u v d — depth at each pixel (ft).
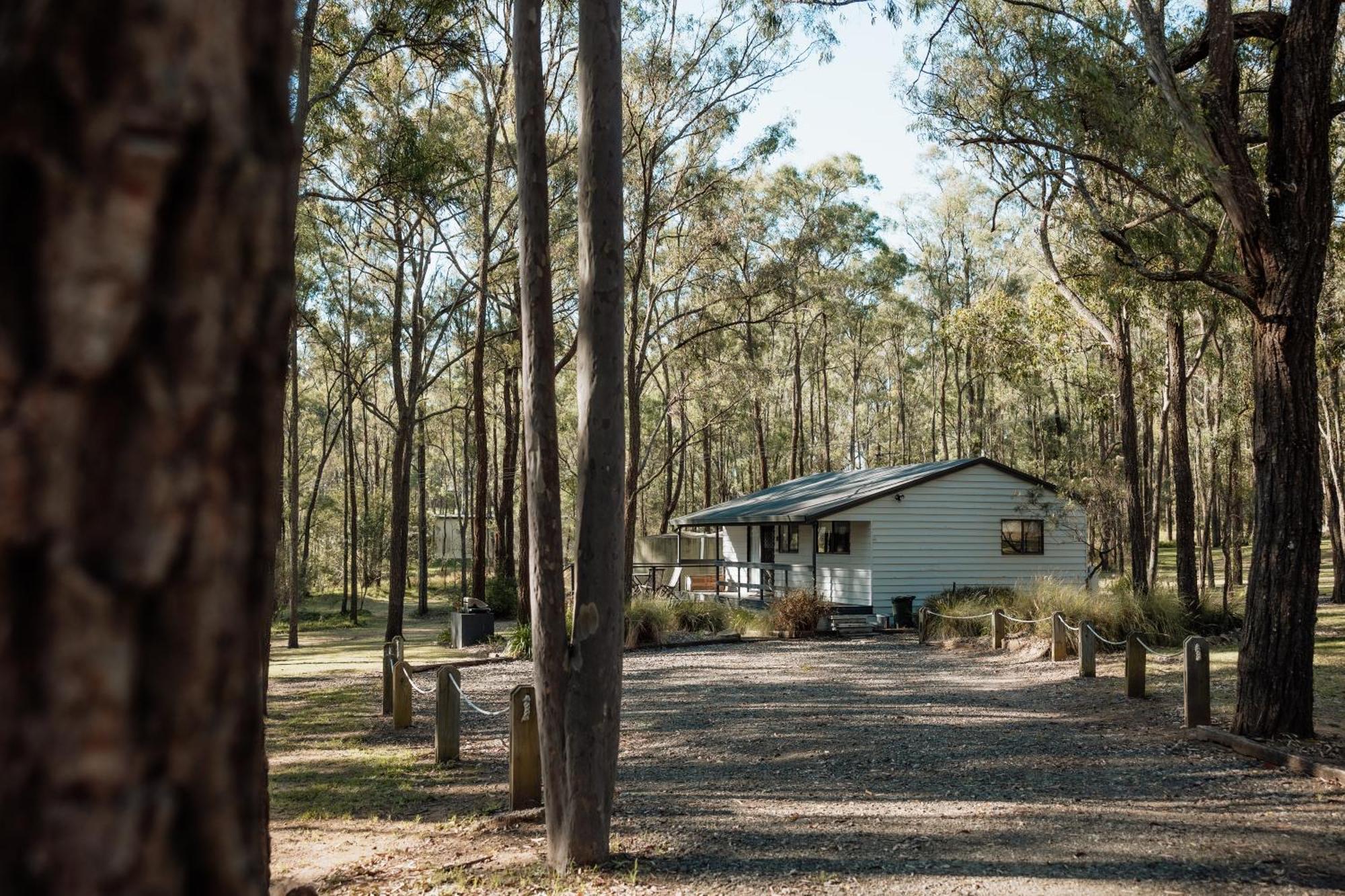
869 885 17.38
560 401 150.71
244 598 2.81
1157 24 30.99
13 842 2.37
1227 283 29.22
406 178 50.14
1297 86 27.12
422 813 24.80
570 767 18.98
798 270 94.22
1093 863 18.04
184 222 2.60
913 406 202.18
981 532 79.82
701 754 30.83
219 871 2.69
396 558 76.74
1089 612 53.36
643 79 75.66
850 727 34.09
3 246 2.44
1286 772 24.27
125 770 2.47
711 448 192.13
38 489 2.39
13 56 2.47
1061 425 99.25
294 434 86.69
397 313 79.15
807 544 86.28
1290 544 26.84
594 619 18.92
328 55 51.70
